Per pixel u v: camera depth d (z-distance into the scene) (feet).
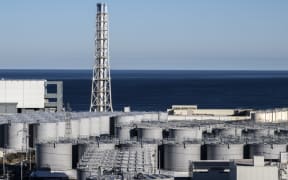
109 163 345.51
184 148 425.69
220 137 473.26
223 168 362.12
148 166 345.10
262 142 433.89
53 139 483.92
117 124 558.97
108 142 438.81
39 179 409.69
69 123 541.34
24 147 529.45
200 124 542.57
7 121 553.64
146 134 491.72
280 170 313.53
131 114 619.26
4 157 489.26
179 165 426.51
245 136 481.46
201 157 431.43
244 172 307.78
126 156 360.48
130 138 485.97
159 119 636.89
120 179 308.40
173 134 483.51
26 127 529.04
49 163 434.30
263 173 307.17
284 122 624.18
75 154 438.81
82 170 339.16
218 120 627.05
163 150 435.53
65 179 416.87
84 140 459.73
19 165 485.56
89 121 568.82
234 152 422.82
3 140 537.24
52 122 532.32
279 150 418.72
